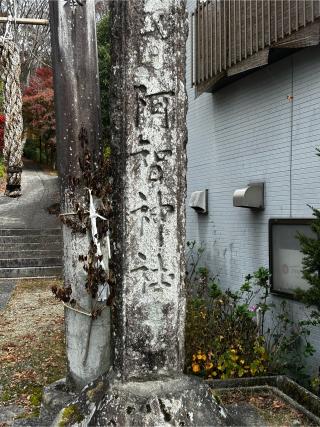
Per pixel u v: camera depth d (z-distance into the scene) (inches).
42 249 465.1
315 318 179.0
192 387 122.0
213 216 287.4
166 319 121.9
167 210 121.4
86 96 169.0
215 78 258.2
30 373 201.6
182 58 122.9
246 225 248.2
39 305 316.8
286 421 151.2
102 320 165.9
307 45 183.9
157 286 121.1
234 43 233.1
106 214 156.6
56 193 678.5
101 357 166.1
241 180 253.1
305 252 159.9
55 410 154.7
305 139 198.7
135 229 119.6
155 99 119.6
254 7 216.5
